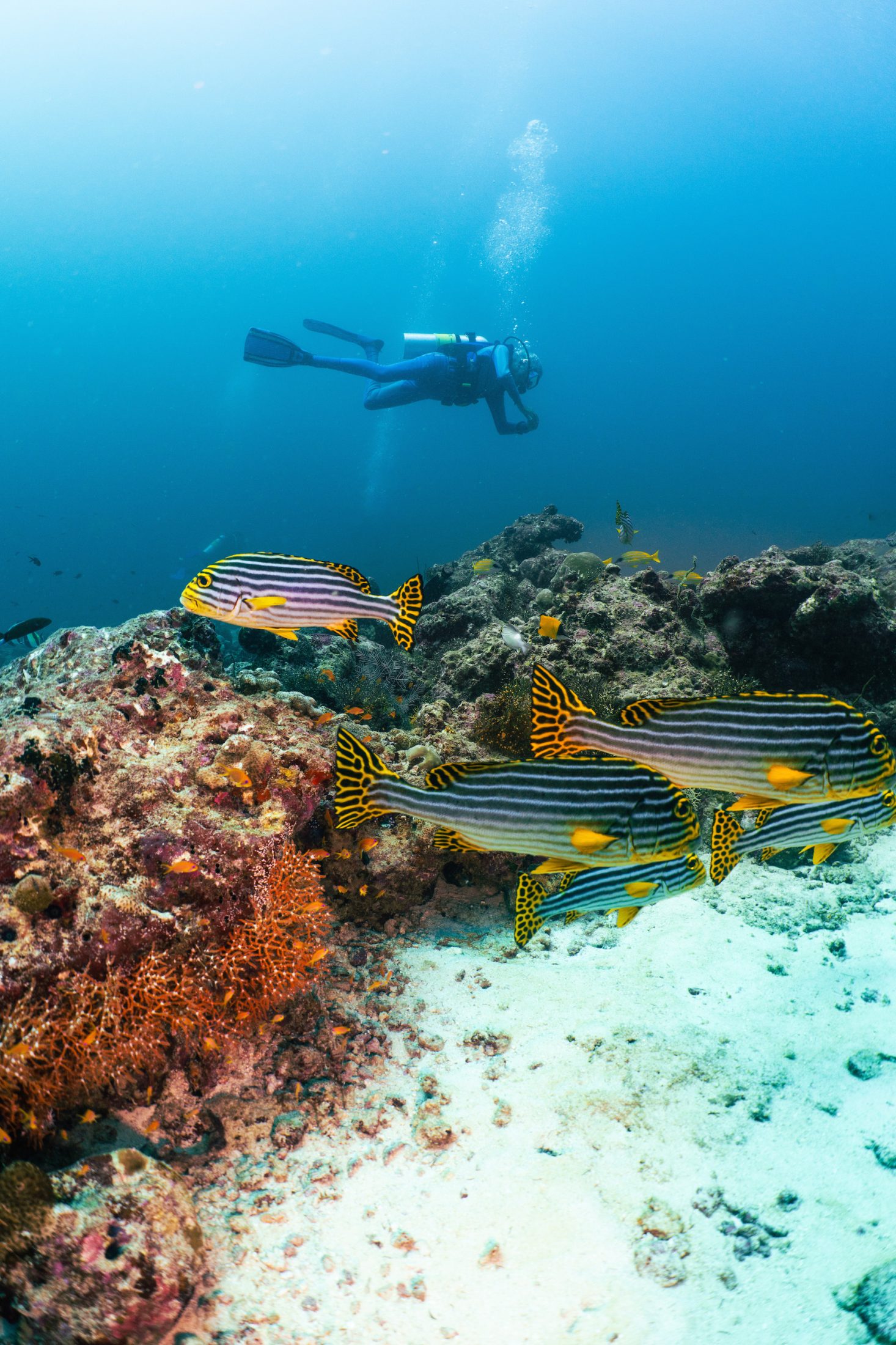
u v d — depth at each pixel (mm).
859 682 6961
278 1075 3434
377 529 65438
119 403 151250
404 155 120312
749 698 2320
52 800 3301
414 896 4859
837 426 116000
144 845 3400
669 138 113750
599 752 2508
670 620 7340
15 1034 2785
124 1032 2996
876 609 6766
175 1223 2445
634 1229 2746
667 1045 3652
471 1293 2545
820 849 3316
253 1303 2482
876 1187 2814
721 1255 2623
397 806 2457
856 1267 2494
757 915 4777
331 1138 3201
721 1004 3988
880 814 3172
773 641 7086
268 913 3459
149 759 3877
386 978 4234
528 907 2811
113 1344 2225
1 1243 2238
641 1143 3117
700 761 2383
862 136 111188
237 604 3066
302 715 5035
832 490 56531
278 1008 3627
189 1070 3326
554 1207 2846
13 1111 2748
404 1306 2504
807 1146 3045
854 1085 3336
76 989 2926
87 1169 2500
